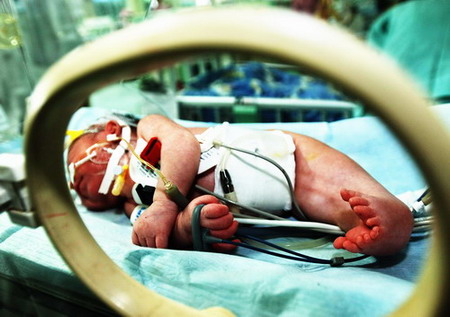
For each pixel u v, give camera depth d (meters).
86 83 0.33
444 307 0.31
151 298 0.52
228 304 0.57
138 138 1.03
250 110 1.66
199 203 0.78
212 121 1.85
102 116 1.16
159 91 1.83
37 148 0.41
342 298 0.53
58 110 0.38
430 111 0.25
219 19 0.28
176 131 0.94
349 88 0.25
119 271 0.53
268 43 0.26
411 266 0.69
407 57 1.54
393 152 1.10
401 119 0.25
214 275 0.62
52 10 1.18
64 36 1.23
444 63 1.48
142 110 1.82
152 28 0.29
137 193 0.93
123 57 0.30
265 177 0.88
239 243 0.74
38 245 0.74
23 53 1.12
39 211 0.45
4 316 0.73
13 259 0.73
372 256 0.73
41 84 0.36
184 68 1.92
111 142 1.00
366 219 0.67
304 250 0.81
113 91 1.99
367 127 1.21
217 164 0.90
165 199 0.83
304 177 0.90
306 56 0.26
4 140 0.95
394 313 0.38
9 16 1.06
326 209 0.85
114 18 1.28
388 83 0.25
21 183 0.47
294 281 0.57
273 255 0.76
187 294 0.60
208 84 1.97
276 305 0.55
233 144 0.93
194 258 0.67
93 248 0.52
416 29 1.49
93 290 0.50
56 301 0.71
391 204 0.68
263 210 0.90
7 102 1.11
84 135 1.04
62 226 0.48
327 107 1.54
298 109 1.59
